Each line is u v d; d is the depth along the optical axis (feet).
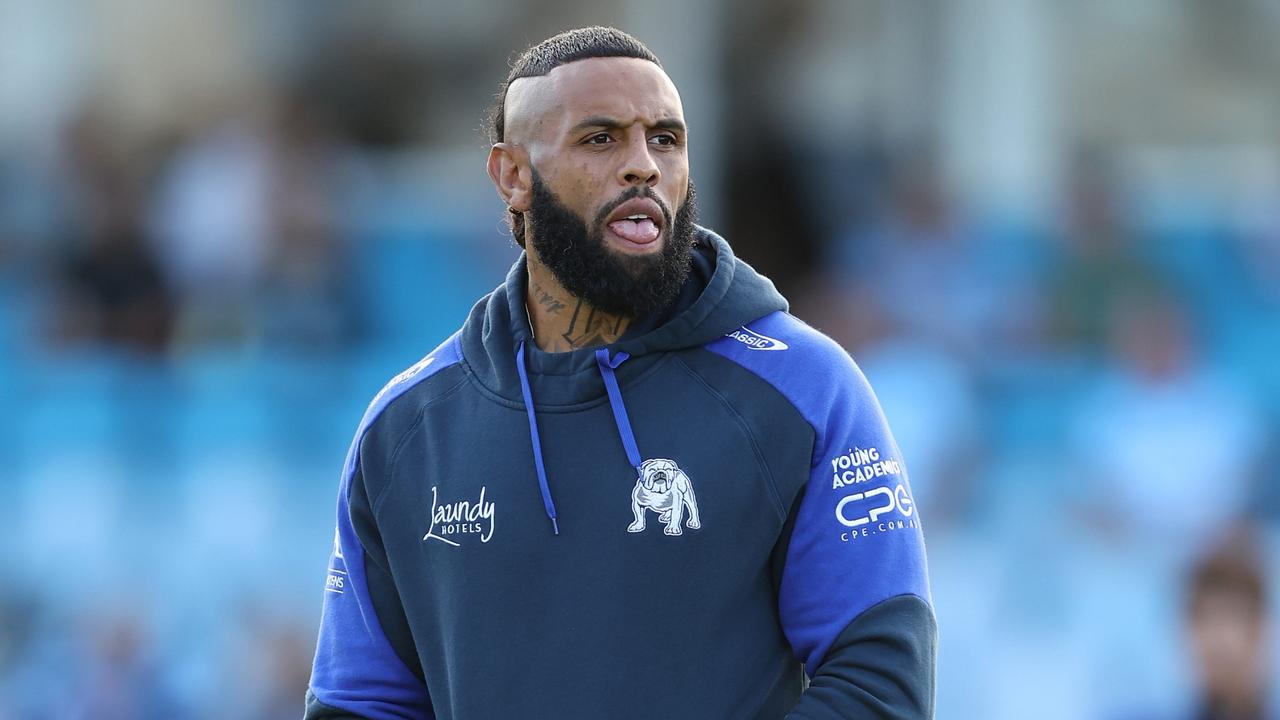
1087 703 80.79
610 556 28.17
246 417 89.45
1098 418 88.33
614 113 28.71
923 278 95.61
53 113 102.89
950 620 82.38
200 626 84.28
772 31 109.19
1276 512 87.97
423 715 31.14
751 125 108.99
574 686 27.91
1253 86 122.42
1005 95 110.73
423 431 30.14
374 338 95.96
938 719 81.41
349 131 113.70
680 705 27.76
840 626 28.14
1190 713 71.31
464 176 108.06
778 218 107.96
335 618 31.48
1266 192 107.76
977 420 88.28
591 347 29.30
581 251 28.91
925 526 84.33
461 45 116.06
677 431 28.58
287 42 113.80
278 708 81.66
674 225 29.04
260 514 87.35
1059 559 83.66
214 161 96.63
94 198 95.55
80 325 92.89
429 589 29.53
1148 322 91.20
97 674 82.64
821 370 29.14
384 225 98.99
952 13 110.73
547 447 28.94
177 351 92.32
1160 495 86.48
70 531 86.63
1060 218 98.43
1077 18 115.85
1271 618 74.28
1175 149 118.32
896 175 107.76
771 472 28.30
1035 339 92.79
